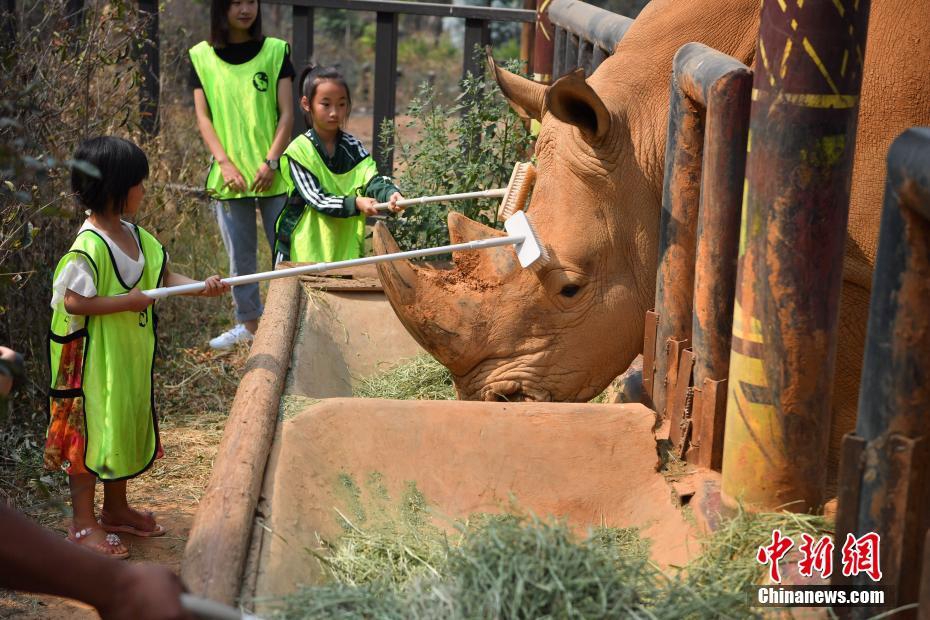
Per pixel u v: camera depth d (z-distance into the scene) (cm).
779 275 343
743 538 347
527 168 510
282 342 527
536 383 482
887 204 279
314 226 705
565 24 755
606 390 578
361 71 2141
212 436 643
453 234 492
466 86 784
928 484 285
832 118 335
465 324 479
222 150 779
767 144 341
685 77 430
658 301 459
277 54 793
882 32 460
